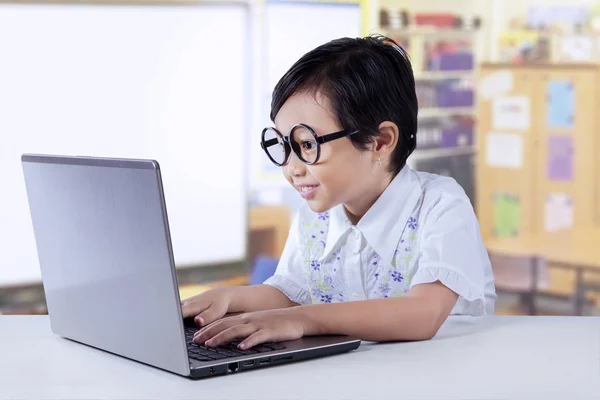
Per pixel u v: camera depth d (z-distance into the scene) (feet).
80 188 3.55
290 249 5.44
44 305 15.23
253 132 17.20
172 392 3.10
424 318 4.07
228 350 3.59
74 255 3.76
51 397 3.07
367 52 4.49
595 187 20.85
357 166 4.43
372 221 4.91
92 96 15.57
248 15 16.90
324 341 3.79
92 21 15.43
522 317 4.67
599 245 15.60
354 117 4.31
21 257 15.10
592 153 20.80
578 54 21.86
